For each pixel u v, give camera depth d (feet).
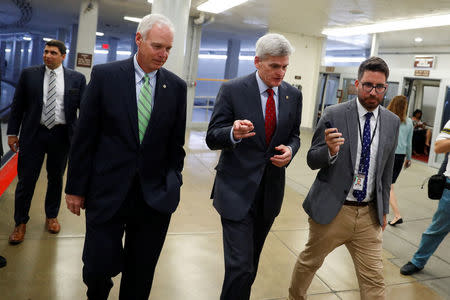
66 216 13.10
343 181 7.23
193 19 39.24
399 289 10.25
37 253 10.25
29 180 10.85
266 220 7.27
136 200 6.57
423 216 17.19
